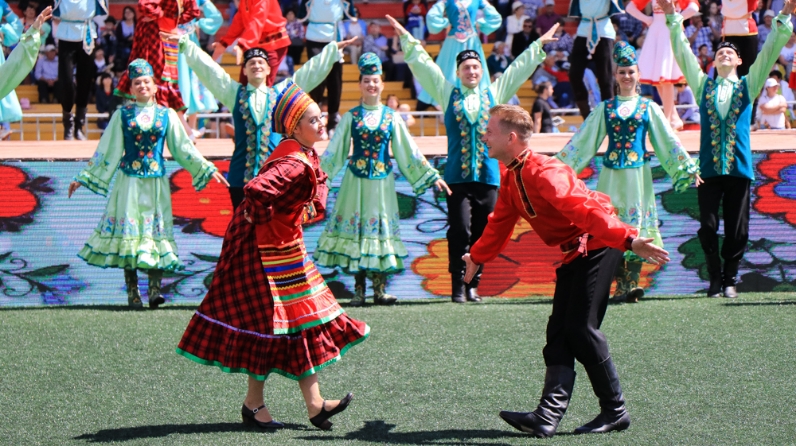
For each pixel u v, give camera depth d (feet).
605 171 41.83
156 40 45.14
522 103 75.51
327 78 53.06
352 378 29.19
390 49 79.25
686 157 41.06
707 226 42.65
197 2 52.11
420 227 45.21
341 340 24.39
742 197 42.55
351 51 79.15
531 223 23.71
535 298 44.83
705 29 71.51
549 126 68.13
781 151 44.78
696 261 45.09
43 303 44.37
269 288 23.41
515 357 31.50
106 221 41.42
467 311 39.75
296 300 23.65
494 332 35.22
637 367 29.89
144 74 41.16
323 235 42.86
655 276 45.09
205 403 26.55
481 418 25.04
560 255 45.21
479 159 42.34
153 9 44.32
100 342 33.91
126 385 28.40
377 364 30.83
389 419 25.04
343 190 42.63
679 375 28.86
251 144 41.65
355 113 42.37
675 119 52.65
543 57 43.50
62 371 29.99
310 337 23.91
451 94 42.63
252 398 24.12
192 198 45.03
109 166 41.14
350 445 22.72
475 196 42.65
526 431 23.24
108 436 23.52
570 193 22.15
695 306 39.91
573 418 25.05
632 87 41.65
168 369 30.25
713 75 69.82
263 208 22.67
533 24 76.54
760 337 33.47
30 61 43.06
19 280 44.37
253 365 23.65
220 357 23.70
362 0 91.81
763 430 23.56
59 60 52.47
